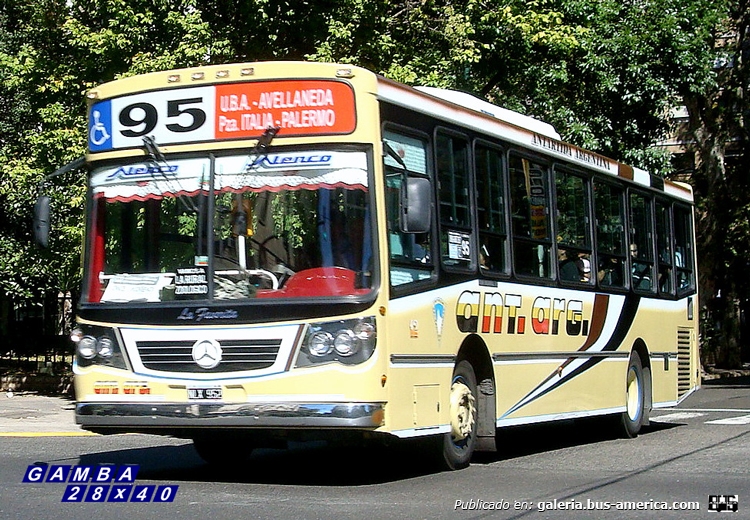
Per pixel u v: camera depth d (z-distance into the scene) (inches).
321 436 427.8
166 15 845.2
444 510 380.2
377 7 870.4
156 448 613.0
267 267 426.3
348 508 382.6
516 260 548.7
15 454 574.6
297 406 413.4
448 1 940.6
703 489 438.9
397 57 890.7
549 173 594.9
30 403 938.1
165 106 448.8
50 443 650.8
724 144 1631.4
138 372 434.9
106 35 834.8
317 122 430.9
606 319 658.2
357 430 414.3
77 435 717.3
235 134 438.3
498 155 539.5
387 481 460.8
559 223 602.5
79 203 838.5
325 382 413.4
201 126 442.9
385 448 602.5
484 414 517.3
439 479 466.6
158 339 433.1
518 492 426.6
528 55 1002.1
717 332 1797.5
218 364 423.8
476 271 503.8
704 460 546.6
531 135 576.4
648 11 1085.1
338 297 417.4
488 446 518.6
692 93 1144.2
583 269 630.5
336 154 428.5
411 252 448.8
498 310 524.1
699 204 1680.6
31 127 1022.4
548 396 579.8
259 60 879.1
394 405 425.7
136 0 842.8
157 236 443.5
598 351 645.9
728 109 1610.5
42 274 992.2
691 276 828.6
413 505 390.6
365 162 426.6
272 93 435.8
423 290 453.7
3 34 1007.0
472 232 505.0
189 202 439.5
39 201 467.8
